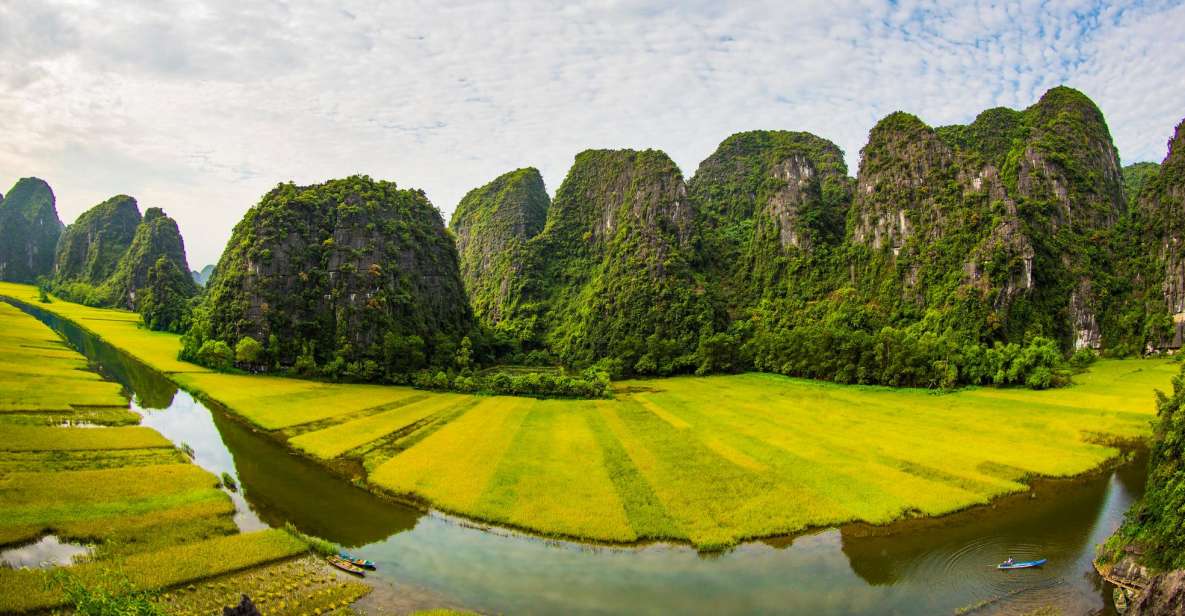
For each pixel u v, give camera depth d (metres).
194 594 34.88
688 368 138.88
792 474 59.75
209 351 111.19
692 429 79.00
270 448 67.00
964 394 100.69
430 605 35.97
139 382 97.94
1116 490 56.84
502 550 43.84
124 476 52.03
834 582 39.84
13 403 71.94
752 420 84.81
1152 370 110.94
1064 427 78.12
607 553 43.84
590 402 100.06
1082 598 37.66
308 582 37.47
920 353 109.56
